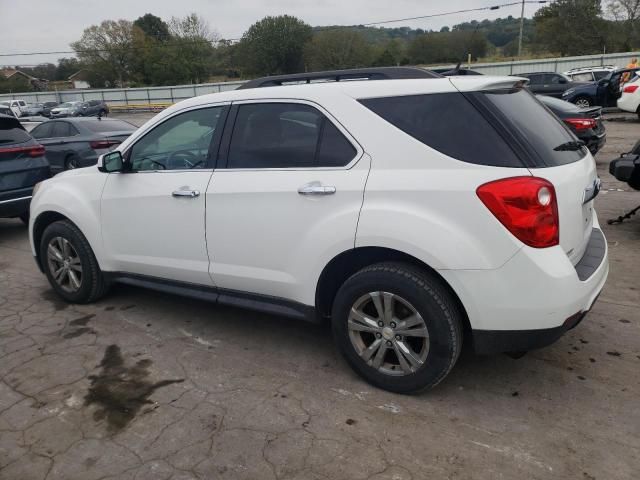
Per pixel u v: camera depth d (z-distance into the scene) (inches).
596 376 129.9
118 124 486.6
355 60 2354.8
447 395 124.2
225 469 102.5
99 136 450.9
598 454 103.5
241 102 139.5
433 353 115.5
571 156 121.2
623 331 151.3
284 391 128.0
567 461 101.9
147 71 3051.2
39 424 117.8
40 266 192.5
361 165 118.6
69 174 180.1
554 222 105.5
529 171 105.4
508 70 1493.6
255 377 134.6
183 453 107.3
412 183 111.6
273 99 133.7
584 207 121.3
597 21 2126.0
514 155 106.9
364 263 126.7
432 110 114.6
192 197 142.9
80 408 123.2
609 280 189.0
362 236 115.9
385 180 114.7
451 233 107.7
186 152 149.6
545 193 104.1
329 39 2361.0
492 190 104.7
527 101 126.5
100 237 168.2
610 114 784.3
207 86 1990.7
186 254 148.6
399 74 130.7
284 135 131.1
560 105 395.2
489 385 127.7
